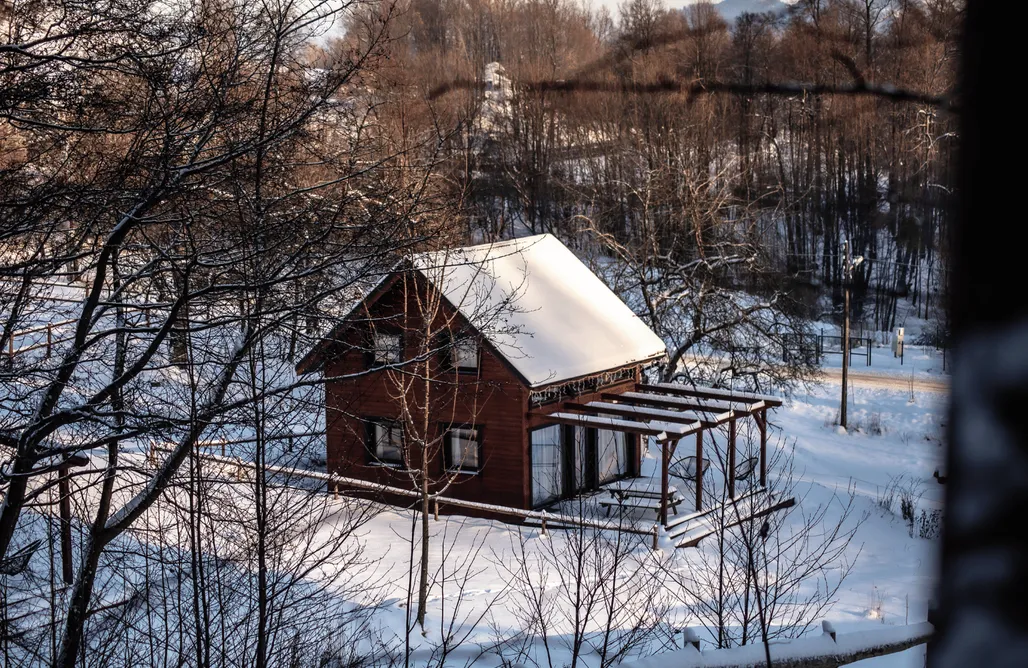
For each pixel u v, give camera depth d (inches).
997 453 39.1
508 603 613.9
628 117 1143.0
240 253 386.0
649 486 1073.5
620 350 1062.4
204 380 397.7
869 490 1123.3
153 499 364.8
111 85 374.6
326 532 695.1
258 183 360.8
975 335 40.1
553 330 1024.2
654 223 1360.7
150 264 359.6
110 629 368.2
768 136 1136.8
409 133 527.8
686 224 1422.2
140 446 416.5
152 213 399.9
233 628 358.9
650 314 1322.6
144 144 361.1
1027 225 37.5
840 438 1416.1
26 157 375.9
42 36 356.2
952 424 41.3
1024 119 38.2
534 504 970.7
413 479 586.2
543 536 827.4
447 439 976.9
